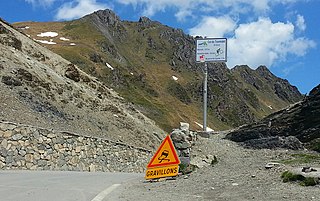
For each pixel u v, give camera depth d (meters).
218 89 187.25
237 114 176.00
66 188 13.06
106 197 11.77
